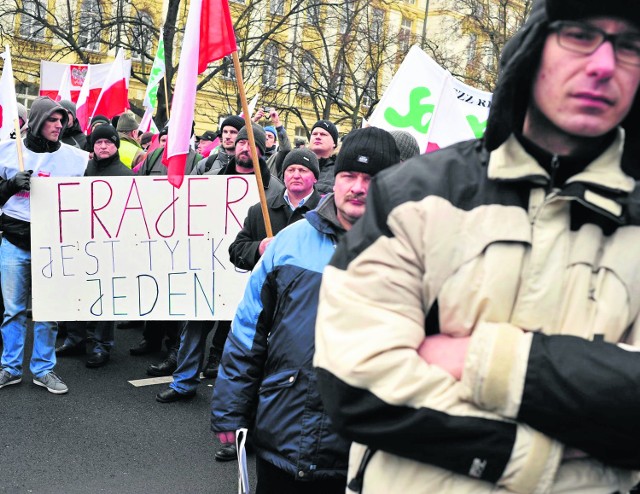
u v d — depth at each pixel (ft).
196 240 19.22
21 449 15.55
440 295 4.27
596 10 4.05
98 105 34.99
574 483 4.13
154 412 18.31
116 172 21.97
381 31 99.45
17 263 19.11
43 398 18.72
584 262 4.16
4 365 19.47
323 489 8.65
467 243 4.24
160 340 23.88
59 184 19.13
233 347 9.20
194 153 26.40
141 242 19.31
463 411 4.04
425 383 4.08
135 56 94.58
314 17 87.20
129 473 14.79
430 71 20.92
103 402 18.78
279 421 8.64
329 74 91.61
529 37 4.20
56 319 19.34
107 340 22.15
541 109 4.26
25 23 88.07
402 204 4.35
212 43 14.01
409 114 21.01
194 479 14.75
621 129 4.40
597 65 4.02
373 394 4.15
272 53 94.84
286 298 8.79
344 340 4.29
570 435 3.93
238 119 25.31
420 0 125.18
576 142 4.29
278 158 22.95
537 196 4.26
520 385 3.92
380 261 4.33
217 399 9.21
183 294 19.29
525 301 4.15
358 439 4.26
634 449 3.93
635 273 4.17
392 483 4.42
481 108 24.70
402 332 4.19
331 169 22.22
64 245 19.29
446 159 4.46
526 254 4.19
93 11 84.07
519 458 3.97
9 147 19.15
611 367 3.85
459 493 4.18
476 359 4.01
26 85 89.76
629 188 4.25
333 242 8.85
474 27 105.29
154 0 92.32
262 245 13.03
